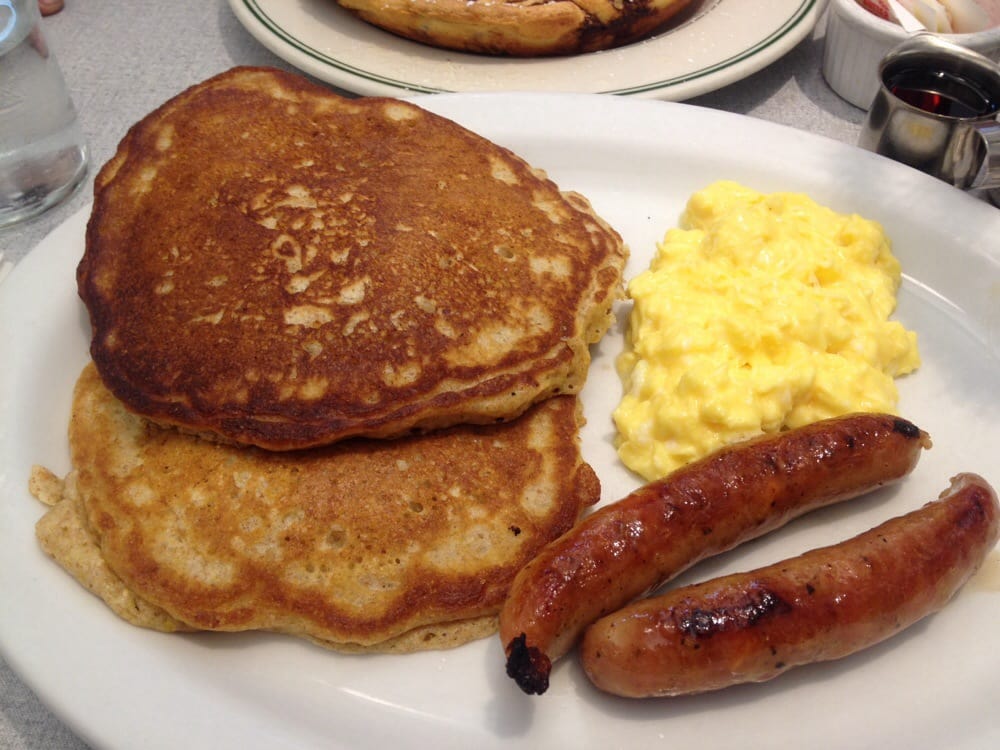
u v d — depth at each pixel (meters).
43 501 0.24
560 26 0.37
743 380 0.26
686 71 0.37
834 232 0.30
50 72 0.34
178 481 0.24
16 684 0.23
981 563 0.23
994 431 0.27
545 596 0.21
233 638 0.23
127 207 0.28
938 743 0.21
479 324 0.25
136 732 0.20
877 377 0.27
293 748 0.21
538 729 0.22
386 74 0.37
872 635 0.21
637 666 0.20
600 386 0.29
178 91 0.40
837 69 0.39
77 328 0.28
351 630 0.22
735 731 0.22
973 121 0.31
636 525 0.22
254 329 0.24
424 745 0.21
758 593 0.21
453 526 0.23
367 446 0.24
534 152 0.34
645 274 0.30
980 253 0.30
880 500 0.26
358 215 0.27
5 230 0.34
